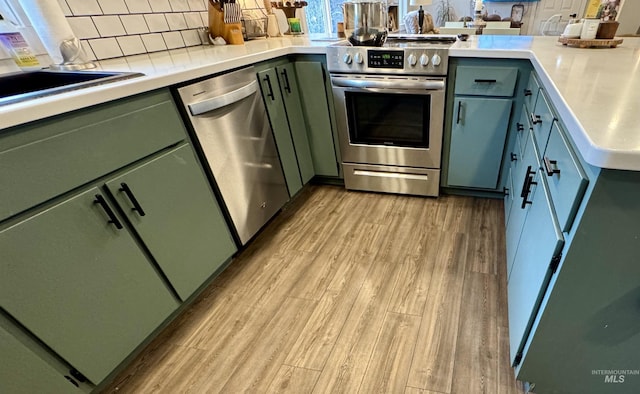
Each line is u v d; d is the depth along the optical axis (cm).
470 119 176
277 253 177
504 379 108
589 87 82
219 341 132
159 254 124
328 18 386
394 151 202
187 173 133
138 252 116
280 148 193
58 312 95
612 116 64
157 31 186
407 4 425
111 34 165
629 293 68
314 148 223
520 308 100
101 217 103
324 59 189
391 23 273
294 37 241
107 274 106
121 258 110
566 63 112
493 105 168
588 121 62
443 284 146
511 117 169
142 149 114
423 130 188
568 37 152
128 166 111
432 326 128
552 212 80
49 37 135
